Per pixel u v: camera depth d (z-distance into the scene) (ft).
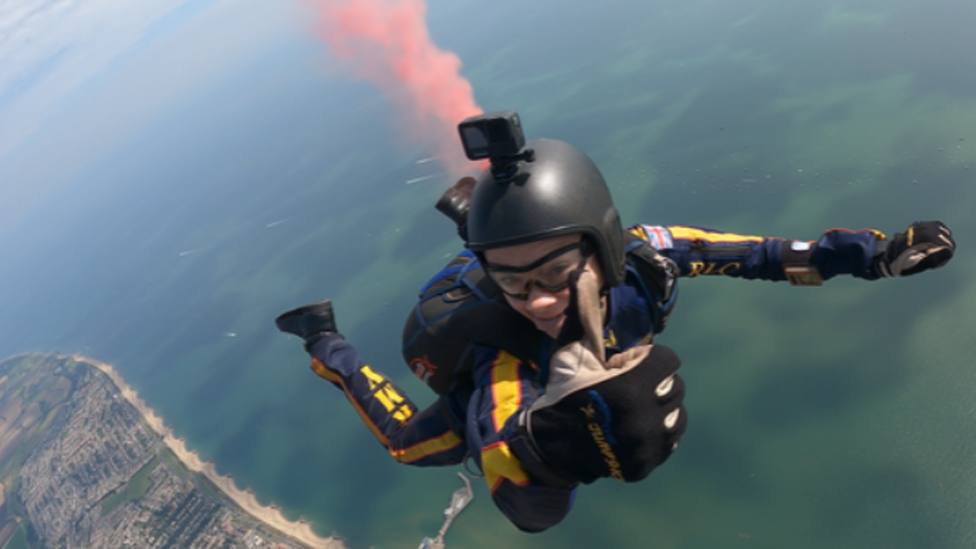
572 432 4.49
